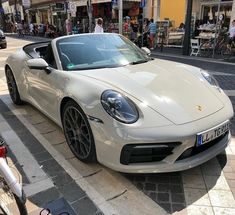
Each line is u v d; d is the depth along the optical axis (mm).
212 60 11344
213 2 15242
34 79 4195
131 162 2715
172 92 3008
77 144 3297
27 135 4090
